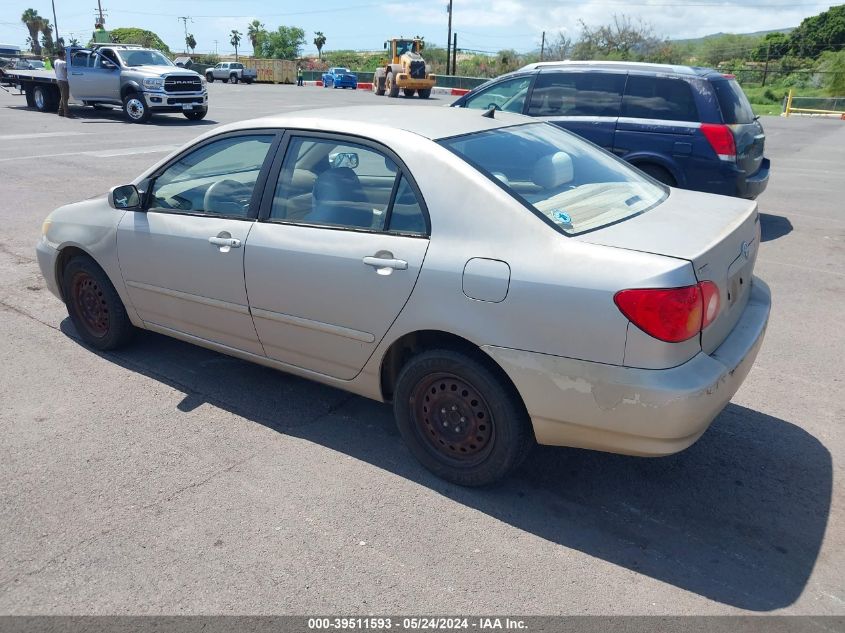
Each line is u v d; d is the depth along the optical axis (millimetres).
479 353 3195
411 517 3215
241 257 3838
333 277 3486
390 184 3410
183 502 3307
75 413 4121
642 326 2744
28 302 5926
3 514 3213
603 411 2898
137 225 4348
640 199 3631
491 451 3277
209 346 4328
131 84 20156
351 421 4074
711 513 3266
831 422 4082
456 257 3129
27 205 9273
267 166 3854
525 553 2984
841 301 6125
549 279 2906
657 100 7969
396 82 38344
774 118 31891
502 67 65062
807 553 2996
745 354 3105
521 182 3348
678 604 2705
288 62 60594
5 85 35344
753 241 3539
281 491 3400
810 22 74375
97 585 2793
